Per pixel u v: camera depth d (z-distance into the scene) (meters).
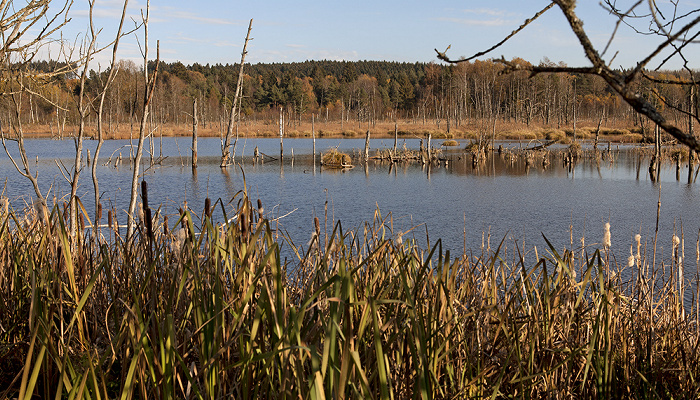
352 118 114.81
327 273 2.98
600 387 3.25
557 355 3.49
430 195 22.30
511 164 37.66
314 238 3.62
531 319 3.29
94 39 5.16
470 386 3.05
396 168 35.38
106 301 3.78
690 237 13.45
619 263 10.06
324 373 2.16
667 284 4.78
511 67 1.57
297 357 2.56
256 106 117.44
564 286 3.80
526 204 19.75
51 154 40.97
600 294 3.53
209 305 2.82
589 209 18.47
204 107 82.75
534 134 64.75
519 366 2.97
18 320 3.61
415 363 2.53
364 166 36.72
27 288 3.74
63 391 3.10
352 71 143.75
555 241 13.25
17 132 4.84
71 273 3.18
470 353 3.26
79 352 3.32
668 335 4.10
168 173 30.36
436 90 110.38
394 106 123.56
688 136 1.43
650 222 15.90
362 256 4.25
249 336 2.76
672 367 3.90
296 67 196.75
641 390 3.75
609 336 3.61
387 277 3.36
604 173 30.56
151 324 2.77
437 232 14.42
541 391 3.45
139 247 3.79
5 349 3.33
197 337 3.06
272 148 53.69
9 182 23.17
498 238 13.71
